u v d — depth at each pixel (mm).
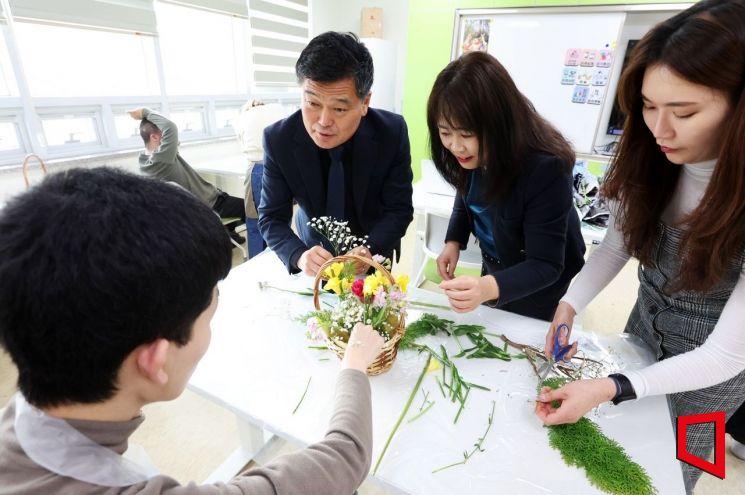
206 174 3484
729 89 583
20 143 2418
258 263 1358
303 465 492
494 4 3209
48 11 2275
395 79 4348
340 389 639
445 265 1377
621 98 774
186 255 379
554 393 742
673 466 672
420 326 1006
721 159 608
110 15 2570
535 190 978
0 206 368
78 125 2684
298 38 4246
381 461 674
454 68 926
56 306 337
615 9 2867
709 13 574
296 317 1057
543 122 1012
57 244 336
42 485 386
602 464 659
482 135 921
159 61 3025
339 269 890
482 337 979
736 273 741
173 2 2945
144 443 1538
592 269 1040
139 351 392
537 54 3211
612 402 751
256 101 2809
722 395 870
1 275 336
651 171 838
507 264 1232
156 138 2594
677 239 840
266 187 1391
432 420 756
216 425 1623
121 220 353
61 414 412
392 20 4375
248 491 440
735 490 1397
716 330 729
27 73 2369
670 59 601
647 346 986
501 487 633
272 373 869
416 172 3875
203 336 464
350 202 1403
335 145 1188
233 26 3615
